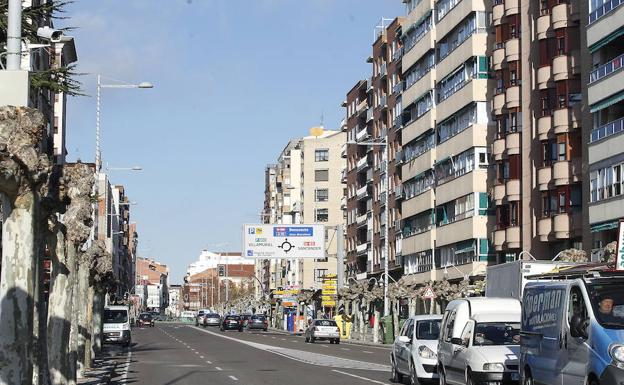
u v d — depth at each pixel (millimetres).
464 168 70875
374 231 103062
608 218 47094
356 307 92312
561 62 54531
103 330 57094
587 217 50875
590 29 50125
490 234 67562
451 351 22781
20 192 13773
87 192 24172
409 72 88312
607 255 32250
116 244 151875
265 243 85000
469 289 61375
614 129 47094
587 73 51469
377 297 76625
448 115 75125
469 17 70312
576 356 16000
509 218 61969
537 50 58188
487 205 67938
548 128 56125
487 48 68750
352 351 53125
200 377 32375
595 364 15164
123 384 29344
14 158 13539
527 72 59625
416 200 83812
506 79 62906
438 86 78875
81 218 24000
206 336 85000
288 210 165500
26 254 13789
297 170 158750
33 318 13828
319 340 72312
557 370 16828
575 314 16234
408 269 87188
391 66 95938
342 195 146125
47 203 18984
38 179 13844
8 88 13836
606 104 48125
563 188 54281
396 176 93750
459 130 72312
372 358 44750
